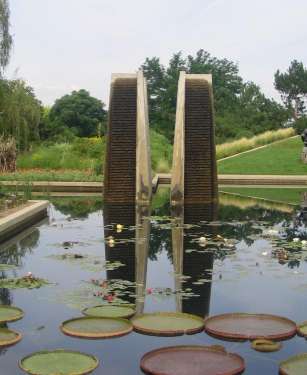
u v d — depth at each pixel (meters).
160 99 53.06
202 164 18.67
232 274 8.72
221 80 56.00
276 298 7.46
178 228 13.12
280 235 12.14
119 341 5.80
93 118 51.47
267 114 48.25
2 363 5.24
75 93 52.09
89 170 27.97
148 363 5.12
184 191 18.45
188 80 19.78
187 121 19.19
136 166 18.05
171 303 7.20
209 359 5.21
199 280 8.38
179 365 5.08
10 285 7.92
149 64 53.84
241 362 5.14
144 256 10.03
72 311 6.79
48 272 8.79
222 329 5.99
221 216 15.29
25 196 16.33
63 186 24.00
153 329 6.01
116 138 18.94
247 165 31.19
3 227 11.41
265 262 9.54
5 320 6.36
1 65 24.78
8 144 25.98
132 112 19.23
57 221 14.43
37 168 29.25
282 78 58.09
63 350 5.44
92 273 8.75
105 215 15.58
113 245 11.01
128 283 8.17
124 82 19.64
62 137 43.16
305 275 8.64
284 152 33.97
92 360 5.21
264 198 20.39
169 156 33.38
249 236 12.01
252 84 53.97
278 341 5.77
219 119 46.09
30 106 30.16
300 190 24.06
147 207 17.33
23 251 10.42
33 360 5.21
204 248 10.71
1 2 24.02
